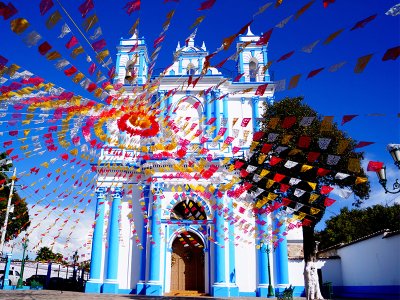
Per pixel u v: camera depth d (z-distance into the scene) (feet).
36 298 58.29
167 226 78.74
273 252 76.28
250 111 88.28
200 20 19.22
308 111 53.01
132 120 44.32
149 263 75.82
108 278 76.38
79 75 25.59
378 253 66.95
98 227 80.33
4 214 84.64
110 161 77.92
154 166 77.82
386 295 63.82
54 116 33.71
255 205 55.01
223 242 74.90
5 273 87.81
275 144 47.88
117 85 33.37
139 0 19.13
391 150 36.22
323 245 126.41
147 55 95.91
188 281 79.20
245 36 96.48
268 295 71.10
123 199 82.17
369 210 116.57
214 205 74.59
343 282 82.12
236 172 54.44
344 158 49.06
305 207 50.57
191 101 87.66
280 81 21.47
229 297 70.85
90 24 19.89
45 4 18.06
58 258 135.33
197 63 91.61
